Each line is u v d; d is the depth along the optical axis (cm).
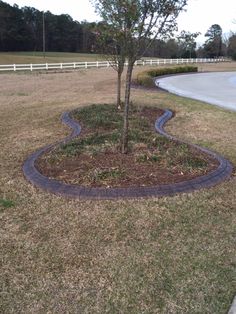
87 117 820
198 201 408
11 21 6047
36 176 471
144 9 454
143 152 539
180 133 729
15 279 282
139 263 300
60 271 291
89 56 5381
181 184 440
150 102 1124
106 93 1332
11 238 338
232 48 6078
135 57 479
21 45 6297
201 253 313
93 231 348
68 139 644
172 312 248
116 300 260
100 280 280
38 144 643
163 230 351
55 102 1120
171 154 530
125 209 389
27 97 1250
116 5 497
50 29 6631
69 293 267
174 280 279
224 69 3562
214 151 598
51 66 2794
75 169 482
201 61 4628
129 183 440
